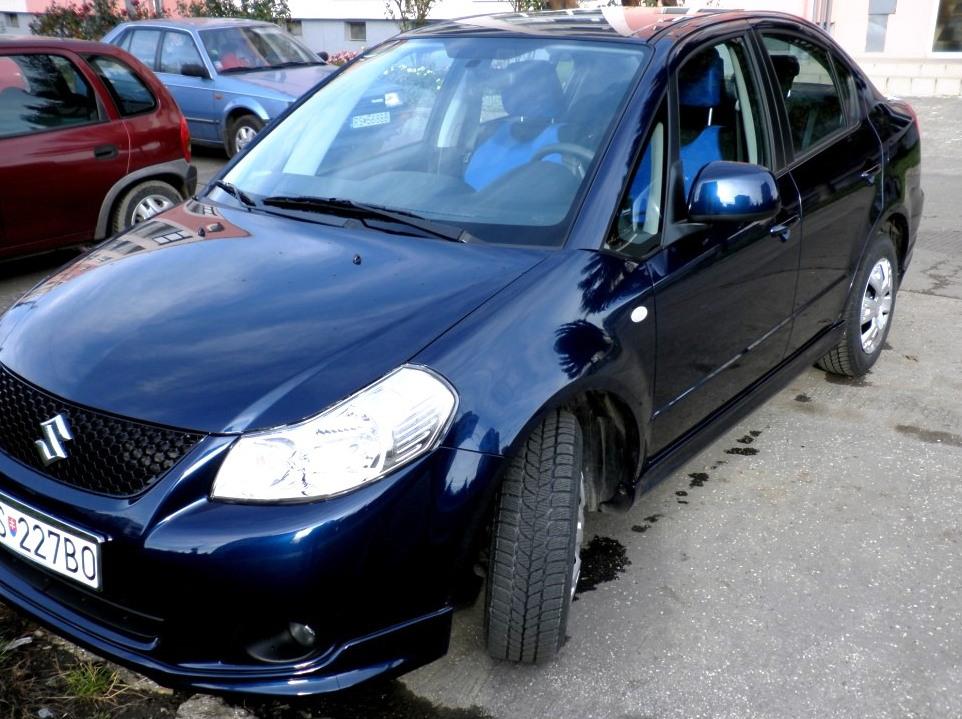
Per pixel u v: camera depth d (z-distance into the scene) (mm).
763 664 2678
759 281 3381
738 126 3416
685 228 2994
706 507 3494
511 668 2648
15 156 5562
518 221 2795
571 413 2520
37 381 2338
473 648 2727
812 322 3971
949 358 4922
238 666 2154
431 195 2986
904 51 13625
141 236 3053
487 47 3422
